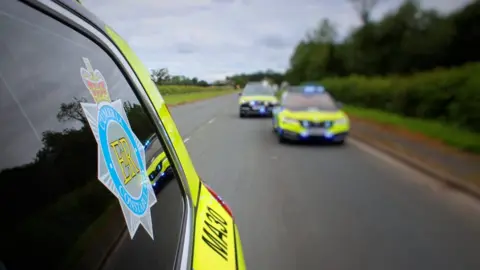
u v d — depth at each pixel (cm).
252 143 1263
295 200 631
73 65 129
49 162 99
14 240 80
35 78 105
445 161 909
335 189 704
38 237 87
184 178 218
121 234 121
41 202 92
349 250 439
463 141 1097
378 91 2300
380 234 488
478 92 1211
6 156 85
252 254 427
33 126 98
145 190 152
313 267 397
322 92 1388
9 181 84
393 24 2944
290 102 1346
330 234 486
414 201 632
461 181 716
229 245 206
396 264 406
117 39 194
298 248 443
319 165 918
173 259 146
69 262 94
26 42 105
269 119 2211
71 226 100
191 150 1114
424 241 467
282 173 827
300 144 1254
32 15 113
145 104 200
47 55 114
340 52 5141
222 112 2756
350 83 2923
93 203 112
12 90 94
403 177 802
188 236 172
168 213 168
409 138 1292
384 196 658
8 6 102
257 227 509
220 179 773
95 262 103
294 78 7769
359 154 1077
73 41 136
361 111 2241
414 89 1750
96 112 133
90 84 136
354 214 564
